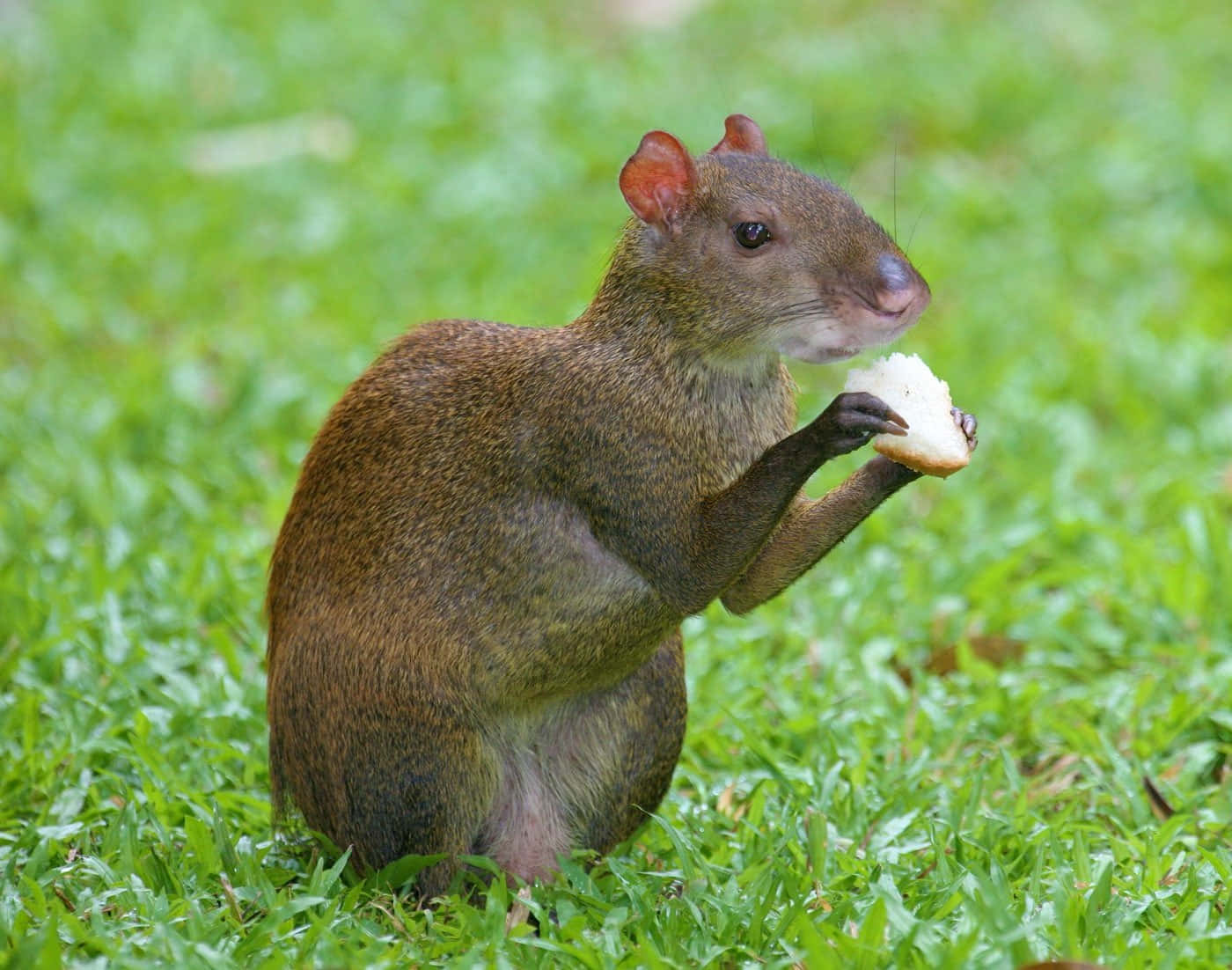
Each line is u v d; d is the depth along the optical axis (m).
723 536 8.05
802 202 8.30
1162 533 12.78
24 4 26.20
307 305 17.19
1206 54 23.20
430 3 27.25
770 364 8.49
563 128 21.84
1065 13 24.88
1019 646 11.37
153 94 23.02
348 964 7.09
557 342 8.43
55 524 12.71
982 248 18.17
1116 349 15.67
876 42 24.34
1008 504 13.45
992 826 8.53
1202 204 19.02
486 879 8.55
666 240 8.31
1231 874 8.04
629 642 8.41
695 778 9.71
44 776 9.31
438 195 19.97
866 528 12.87
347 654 8.30
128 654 10.67
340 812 8.37
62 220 19.19
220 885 8.15
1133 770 9.49
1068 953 7.16
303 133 21.89
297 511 8.72
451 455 8.37
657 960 7.10
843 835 8.87
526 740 8.68
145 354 15.82
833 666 10.91
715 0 26.78
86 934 7.37
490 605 8.27
